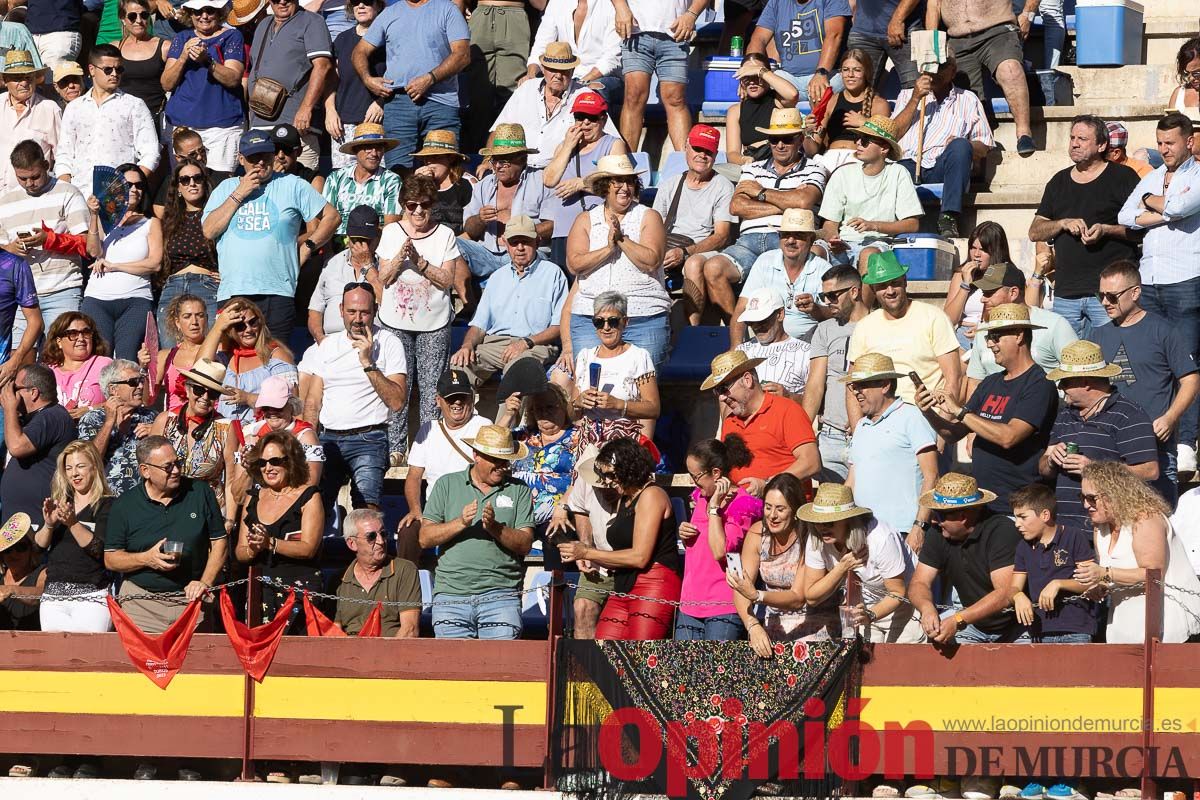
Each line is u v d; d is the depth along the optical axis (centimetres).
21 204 4375
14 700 3183
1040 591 2916
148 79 5000
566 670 2991
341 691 3077
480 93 5150
